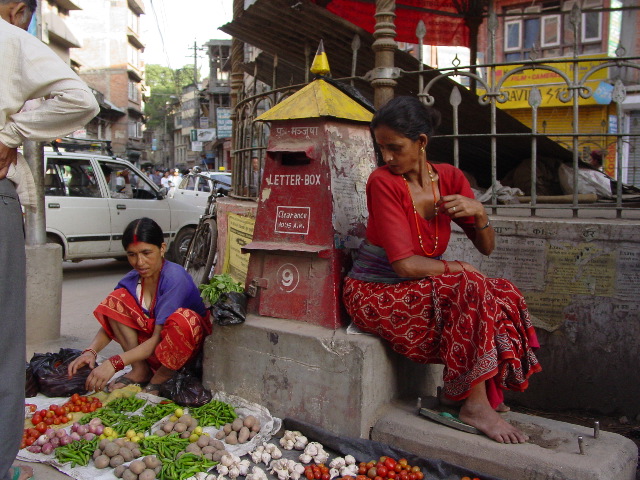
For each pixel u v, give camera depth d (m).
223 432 2.80
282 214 3.05
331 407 2.75
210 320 3.46
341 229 2.92
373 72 3.86
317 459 2.57
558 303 3.28
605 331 3.18
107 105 40.78
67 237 8.16
